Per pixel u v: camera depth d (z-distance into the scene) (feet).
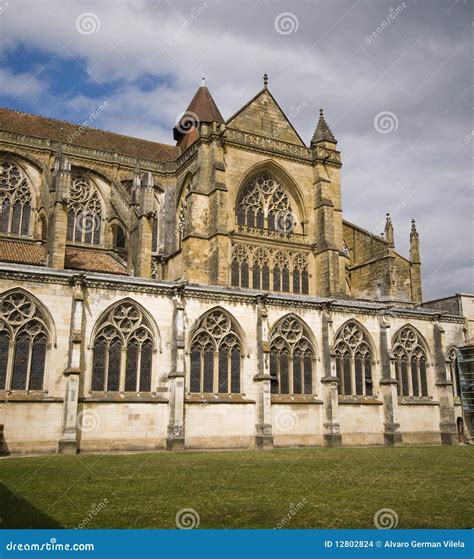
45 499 65.57
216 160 193.77
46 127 218.79
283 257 201.36
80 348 126.31
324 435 153.58
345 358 164.86
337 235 208.95
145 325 138.31
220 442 140.05
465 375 185.47
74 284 129.08
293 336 157.58
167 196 219.82
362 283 226.58
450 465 104.68
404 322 176.14
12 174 192.24
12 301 123.03
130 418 130.72
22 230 189.67
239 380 147.95
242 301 151.64
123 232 205.57
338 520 56.70
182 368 136.46
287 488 75.20
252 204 204.54
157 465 100.48
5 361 120.26
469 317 195.72
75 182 205.05
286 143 210.59
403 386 172.35
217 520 56.34
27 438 118.52
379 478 85.71
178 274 197.77
